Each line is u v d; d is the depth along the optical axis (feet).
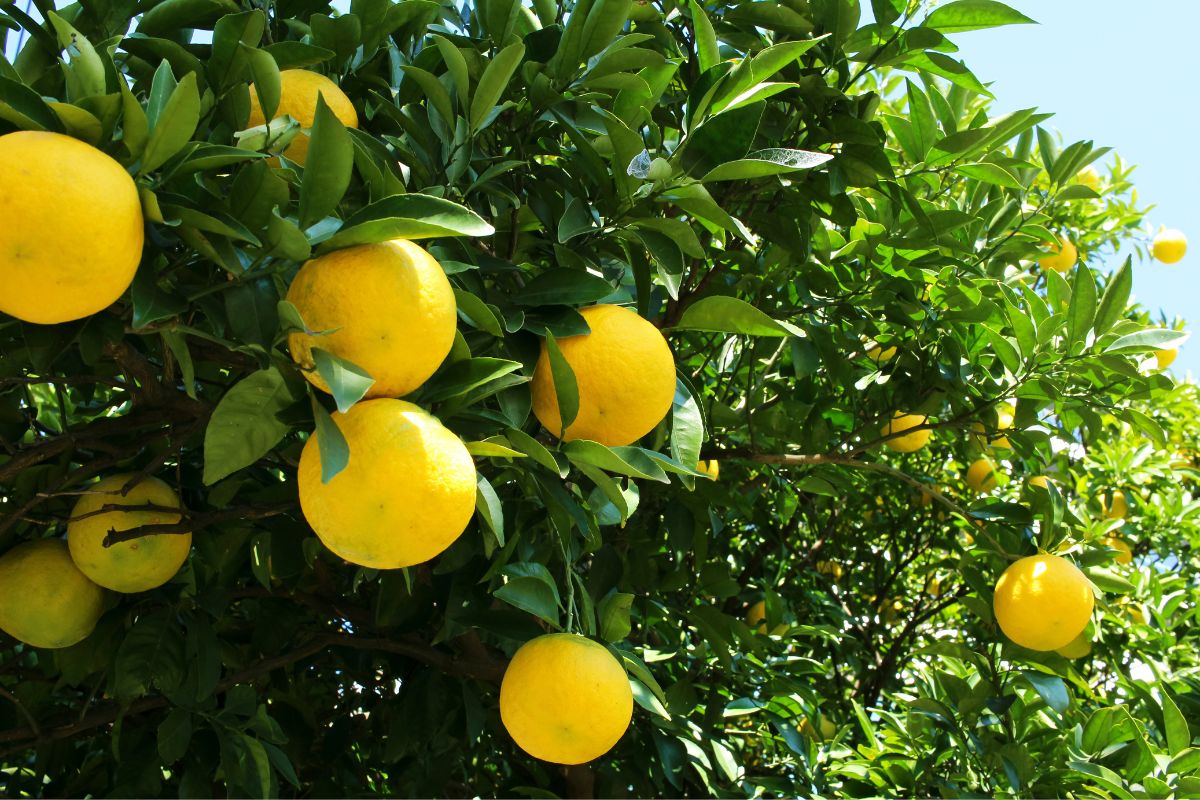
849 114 4.11
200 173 2.93
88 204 2.56
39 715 4.19
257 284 2.90
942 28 4.19
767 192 4.32
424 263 2.86
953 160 4.53
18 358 3.39
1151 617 5.96
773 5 4.03
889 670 6.55
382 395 2.89
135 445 3.54
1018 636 4.48
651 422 3.30
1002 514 4.80
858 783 4.77
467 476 2.86
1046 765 4.69
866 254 4.63
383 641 4.21
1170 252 7.93
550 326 3.27
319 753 4.69
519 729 3.28
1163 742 4.99
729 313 3.47
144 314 2.73
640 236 3.44
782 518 5.71
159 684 3.73
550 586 3.37
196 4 3.29
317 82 3.32
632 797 4.71
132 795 3.90
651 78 3.68
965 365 4.78
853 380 4.76
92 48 2.76
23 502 3.65
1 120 2.70
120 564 3.44
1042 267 6.29
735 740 5.17
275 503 3.53
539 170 3.64
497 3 3.60
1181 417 7.55
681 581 4.81
